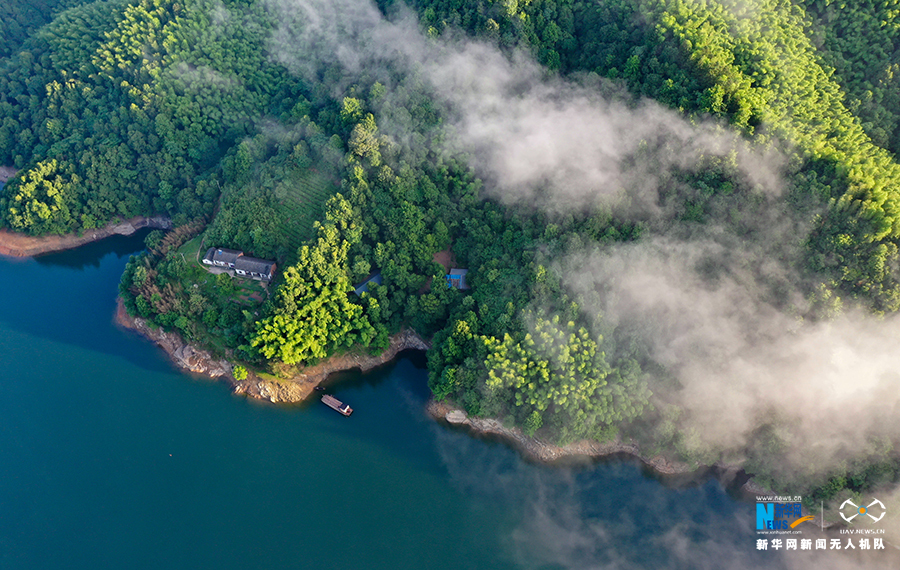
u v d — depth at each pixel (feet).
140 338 483.51
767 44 440.86
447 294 455.63
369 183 479.82
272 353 429.38
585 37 507.30
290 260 484.33
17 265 551.59
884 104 448.24
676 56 440.45
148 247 531.09
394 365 473.67
